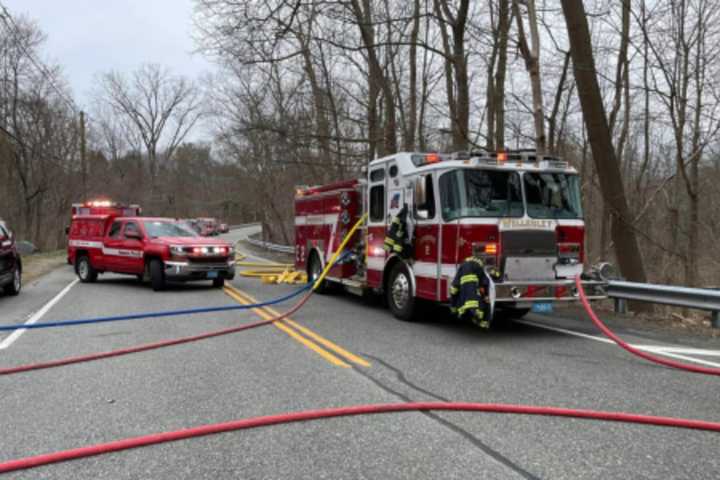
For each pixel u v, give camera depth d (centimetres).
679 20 1258
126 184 5691
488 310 736
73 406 479
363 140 1628
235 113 2781
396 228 888
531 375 573
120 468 354
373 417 446
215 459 366
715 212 2152
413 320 911
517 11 1157
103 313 998
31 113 3344
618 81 1525
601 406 473
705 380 555
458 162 783
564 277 805
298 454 373
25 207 3519
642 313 1010
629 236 1149
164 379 562
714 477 337
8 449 386
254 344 731
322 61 1809
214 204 8069
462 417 446
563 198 824
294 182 3406
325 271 1135
